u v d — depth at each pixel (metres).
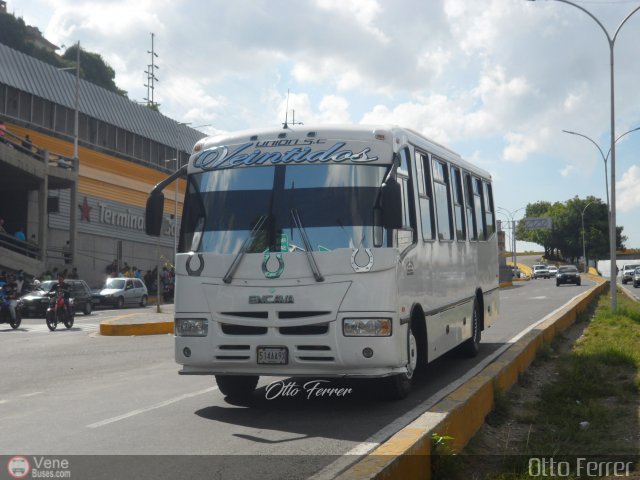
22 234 39.34
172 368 14.04
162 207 9.75
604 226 149.12
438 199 11.68
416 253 9.99
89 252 47.50
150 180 54.78
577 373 11.82
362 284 8.71
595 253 148.88
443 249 11.66
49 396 10.99
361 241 8.83
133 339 20.89
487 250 15.64
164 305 43.56
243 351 8.87
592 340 17.67
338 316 8.68
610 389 10.72
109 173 49.78
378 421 8.48
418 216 10.28
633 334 18.72
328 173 9.18
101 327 22.73
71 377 13.16
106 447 7.43
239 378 10.15
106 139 50.38
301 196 9.12
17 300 26.56
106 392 11.19
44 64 44.84
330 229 8.91
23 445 7.60
